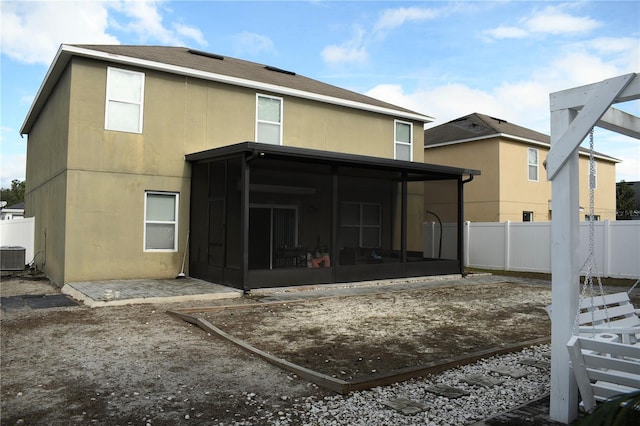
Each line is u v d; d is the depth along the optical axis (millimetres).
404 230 13383
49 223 12883
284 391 4664
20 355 5707
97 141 11180
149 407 4195
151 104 11898
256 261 12852
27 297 9734
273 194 13211
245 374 5160
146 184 11805
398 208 15453
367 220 14773
